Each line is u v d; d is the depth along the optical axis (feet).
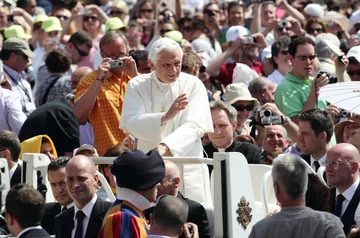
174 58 91.56
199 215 81.41
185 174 88.99
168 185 79.61
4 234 83.56
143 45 170.71
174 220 71.61
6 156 94.48
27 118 111.65
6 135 94.63
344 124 104.53
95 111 107.24
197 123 90.84
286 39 135.74
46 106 111.55
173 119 91.56
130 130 91.91
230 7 171.01
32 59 157.99
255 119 106.93
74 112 109.91
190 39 165.27
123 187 74.54
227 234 79.61
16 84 127.13
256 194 90.94
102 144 106.83
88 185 81.25
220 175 79.92
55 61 127.85
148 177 74.33
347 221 84.48
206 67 141.90
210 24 170.09
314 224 72.79
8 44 127.44
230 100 111.45
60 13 173.47
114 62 106.73
